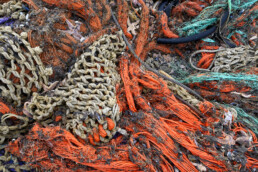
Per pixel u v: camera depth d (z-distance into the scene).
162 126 1.86
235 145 1.89
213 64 2.12
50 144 1.78
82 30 1.98
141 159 1.79
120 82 1.96
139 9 2.11
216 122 1.90
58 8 1.94
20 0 1.94
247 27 2.18
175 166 1.85
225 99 2.04
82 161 1.75
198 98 2.03
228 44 2.13
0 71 1.75
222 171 1.83
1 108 1.78
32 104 1.79
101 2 1.98
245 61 2.06
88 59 1.88
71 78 1.85
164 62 2.18
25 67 1.80
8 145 1.78
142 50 2.10
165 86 1.94
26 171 1.82
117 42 1.96
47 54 1.88
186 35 2.11
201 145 1.86
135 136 1.85
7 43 1.76
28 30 1.85
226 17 2.07
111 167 1.77
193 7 2.13
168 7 2.14
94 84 1.83
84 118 1.78
